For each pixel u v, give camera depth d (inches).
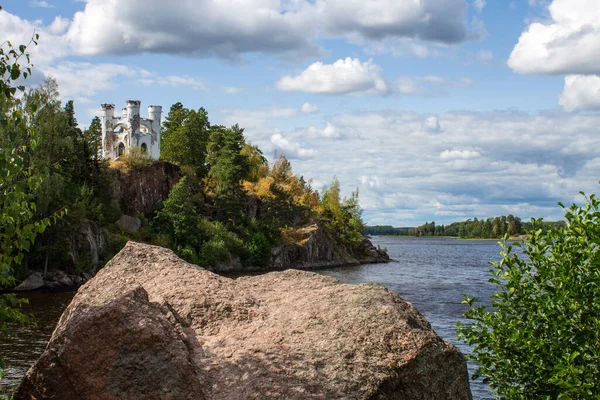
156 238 3287.4
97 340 269.7
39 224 331.6
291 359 295.1
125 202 3577.8
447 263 4628.4
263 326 329.4
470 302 373.1
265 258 3747.5
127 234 3164.4
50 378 267.9
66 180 2608.3
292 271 436.5
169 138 4820.4
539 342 324.2
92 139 4559.5
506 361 343.3
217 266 3440.0
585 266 329.4
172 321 314.5
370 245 5152.6
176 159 4709.6
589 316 321.7
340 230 5000.0
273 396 272.8
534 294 348.8
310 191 5497.1
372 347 306.5
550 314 328.2
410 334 315.6
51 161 2228.1
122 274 389.1
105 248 2817.4
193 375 272.1
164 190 3897.6
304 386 279.4
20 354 1002.1
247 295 371.2
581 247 332.8
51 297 1982.0
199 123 4832.7
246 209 4264.3
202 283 372.5
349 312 331.9
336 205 5196.9
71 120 3838.6
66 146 2389.3
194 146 4722.0
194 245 3467.0
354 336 313.3
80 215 2632.9
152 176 3833.7
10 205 320.5
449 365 318.7
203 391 274.1
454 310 1627.7
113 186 3558.1
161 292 362.0
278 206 4360.2
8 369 901.2
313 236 4239.7
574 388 290.5
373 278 2984.7
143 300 295.7
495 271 368.5
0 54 309.9
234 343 311.0
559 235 342.6
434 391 308.2
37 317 1465.3
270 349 302.5
